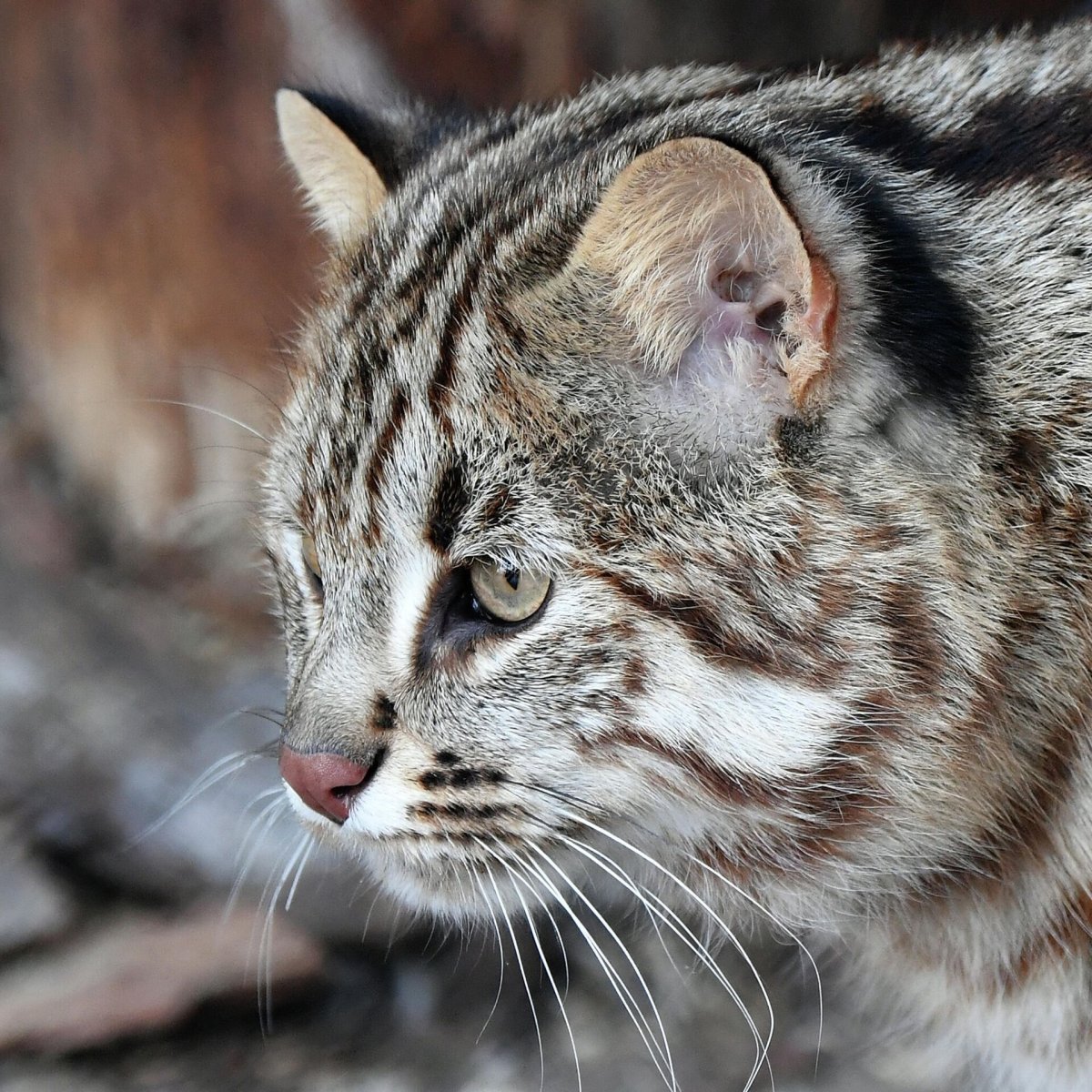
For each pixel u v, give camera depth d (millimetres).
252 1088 1458
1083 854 1335
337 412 1325
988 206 1316
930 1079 1444
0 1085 1457
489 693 1309
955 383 1303
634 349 1301
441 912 1344
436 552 1308
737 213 1287
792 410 1294
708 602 1299
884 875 1336
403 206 1352
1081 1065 1361
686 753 1307
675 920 1361
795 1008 1476
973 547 1307
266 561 1399
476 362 1307
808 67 1368
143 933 1498
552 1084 1456
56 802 1517
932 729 1312
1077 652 1318
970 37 1370
